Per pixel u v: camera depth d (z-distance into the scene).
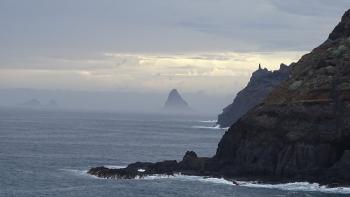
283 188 127.44
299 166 137.12
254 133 146.88
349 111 138.25
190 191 123.94
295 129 140.75
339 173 131.25
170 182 136.25
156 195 119.50
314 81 150.38
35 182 136.50
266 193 120.94
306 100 145.00
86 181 138.62
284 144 140.75
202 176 144.38
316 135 138.25
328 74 149.88
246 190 125.00
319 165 136.50
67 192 122.81
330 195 119.00
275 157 141.25
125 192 122.94
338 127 137.38
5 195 118.44
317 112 141.12
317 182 131.25
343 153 135.38
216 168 149.50
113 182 136.88
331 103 141.62
